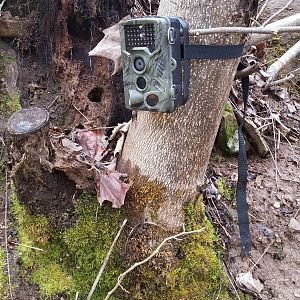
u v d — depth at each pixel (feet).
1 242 2.07
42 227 1.95
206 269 1.95
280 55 3.79
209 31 1.42
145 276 1.87
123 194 1.85
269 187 2.62
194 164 1.82
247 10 1.57
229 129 2.71
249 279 2.10
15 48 2.70
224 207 2.39
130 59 1.52
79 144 2.17
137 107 1.56
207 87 1.64
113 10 2.44
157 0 3.20
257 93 3.21
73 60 2.49
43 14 2.53
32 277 1.96
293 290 2.13
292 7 4.37
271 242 2.32
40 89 2.59
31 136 1.75
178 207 1.88
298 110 3.30
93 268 1.94
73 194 1.92
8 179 2.29
